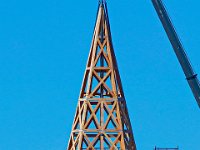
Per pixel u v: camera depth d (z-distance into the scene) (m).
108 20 182.88
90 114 179.50
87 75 182.25
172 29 150.75
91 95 180.25
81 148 178.25
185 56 149.75
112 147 177.75
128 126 182.38
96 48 181.88
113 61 182.50
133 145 183.38
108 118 179.00
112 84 180.88
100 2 183.12
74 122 181.88
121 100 181.50
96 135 178.38
